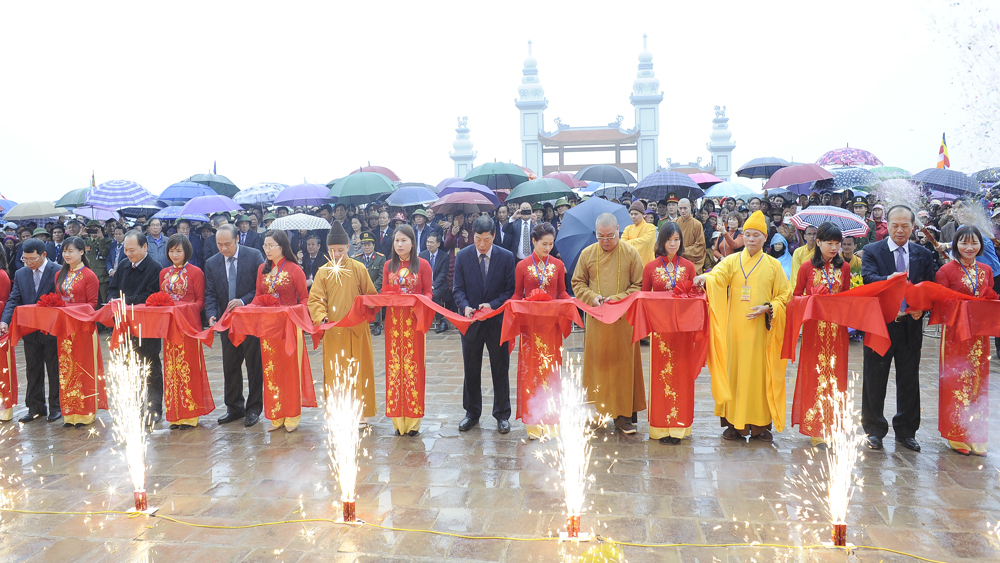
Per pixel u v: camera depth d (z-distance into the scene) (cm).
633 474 407
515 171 1284
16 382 570
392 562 303
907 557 302
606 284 503
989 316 422
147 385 545
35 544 327
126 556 313
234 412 546
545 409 477
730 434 474
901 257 468
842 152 1223
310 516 353
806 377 463
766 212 965
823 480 395
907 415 450
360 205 1380
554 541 320
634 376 501
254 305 512
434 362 748
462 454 450
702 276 482
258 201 1234
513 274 522
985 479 396
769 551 309
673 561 300
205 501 376
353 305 480
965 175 869
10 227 1357
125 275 568
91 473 427
